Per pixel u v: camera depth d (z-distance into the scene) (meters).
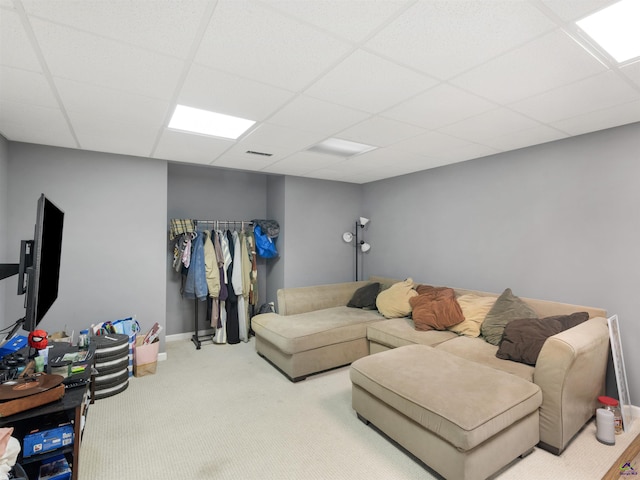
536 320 2.51
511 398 1.85
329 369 3.37
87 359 2.01
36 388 1.50
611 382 2.51
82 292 3.20
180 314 4.42
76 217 3.17
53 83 1.83
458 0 1.18
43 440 1.56
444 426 1.70
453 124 2.49
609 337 2.37
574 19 1.29
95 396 2.72
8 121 2.41
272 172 4.31
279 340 3.16
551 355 2.02
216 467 1.91
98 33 1.38
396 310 3.65
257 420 2.42
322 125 2.51
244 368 3.41
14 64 1.62
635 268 2.45
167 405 2.63
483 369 2.17
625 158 2.50
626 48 1.49
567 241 2.83
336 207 4.95
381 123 2.47
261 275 5.04
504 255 3.30
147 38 1.42
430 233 4.07
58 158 3.08
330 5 1.21
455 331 3.05
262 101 2.08
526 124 2.48
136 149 3.17
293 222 4.57
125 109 2.19
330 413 2.52
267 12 1.25
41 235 1.63
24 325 1.61
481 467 1.69
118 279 3.36
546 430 2.02
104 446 2.09
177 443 2.13
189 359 3.67
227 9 1.23
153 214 3.53
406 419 1.98
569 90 1.92
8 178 2.87
